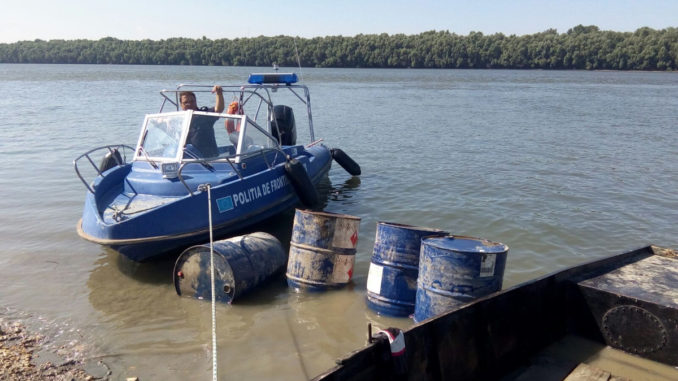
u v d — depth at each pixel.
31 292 7.26
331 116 28.88
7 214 10.66
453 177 14.19
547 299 5.98
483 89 55.62
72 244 9.09
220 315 6.63
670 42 107.06
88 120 26.17
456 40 119.69
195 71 100.25
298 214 7.38
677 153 18.09
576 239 9.44
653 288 5.92
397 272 6.59
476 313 5.27
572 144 19.91
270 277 7.53
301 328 6.32
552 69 119.00
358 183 13.64
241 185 8.67
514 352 5.61
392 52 118.38
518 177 14.16
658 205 11.62
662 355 5.49
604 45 111.56
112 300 7.06
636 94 50.31
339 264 7.29
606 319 5.86
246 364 5.56
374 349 4.33
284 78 11.57
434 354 4.84
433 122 26.62
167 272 8.02
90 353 5.75
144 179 8.73
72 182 13.34
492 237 9.52
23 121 25.59
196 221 7.95
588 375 5.25
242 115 9.51
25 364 5.50
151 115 9.62
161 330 6.27
